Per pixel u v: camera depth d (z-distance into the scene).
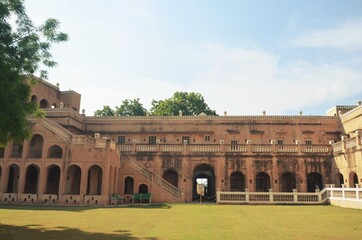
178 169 35.81
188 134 41.75
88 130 43.09
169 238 11.41
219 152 35.88
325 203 28.86
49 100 45.12
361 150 29.23
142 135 42.28
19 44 13.48
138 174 33.16
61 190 30.19
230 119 41.78
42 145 33.84
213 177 38.09
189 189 35.09
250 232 12.85
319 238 11.53
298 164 35.28
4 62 12.66
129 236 11.82
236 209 23.78
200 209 23.88
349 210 22.53
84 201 29.55
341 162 32.88
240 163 35.53
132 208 24.83
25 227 14.00
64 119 39.75
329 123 41.25
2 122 12.08
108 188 30.20
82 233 12.49
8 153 31.92
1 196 30.88
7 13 12.51
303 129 41.06
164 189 32.59
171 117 42.44
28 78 14.70
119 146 37.00
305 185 34.69
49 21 14.18
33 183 35.41
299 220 16.88
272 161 35.44
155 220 16.88
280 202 29.38
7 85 12.02
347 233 12.63
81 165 30.42
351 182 31.38
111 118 43.12
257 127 41.41
